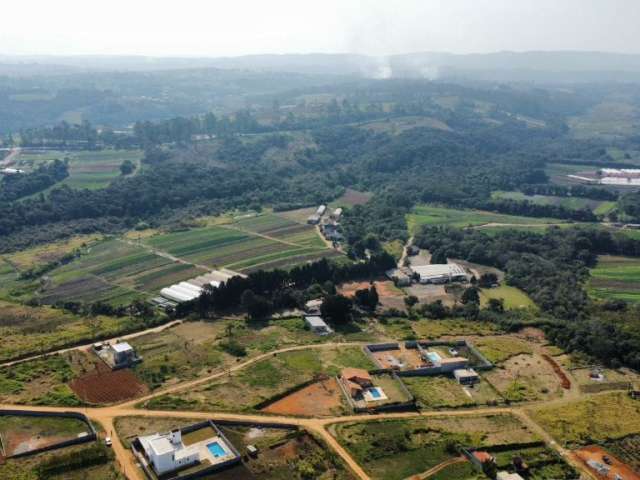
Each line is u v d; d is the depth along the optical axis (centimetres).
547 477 11444
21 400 13000
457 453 12000
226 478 10900
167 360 15338
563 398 14512
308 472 11050
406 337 17512
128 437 11819
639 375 15762
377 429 12656
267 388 14062
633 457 12175
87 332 16888
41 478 10544
